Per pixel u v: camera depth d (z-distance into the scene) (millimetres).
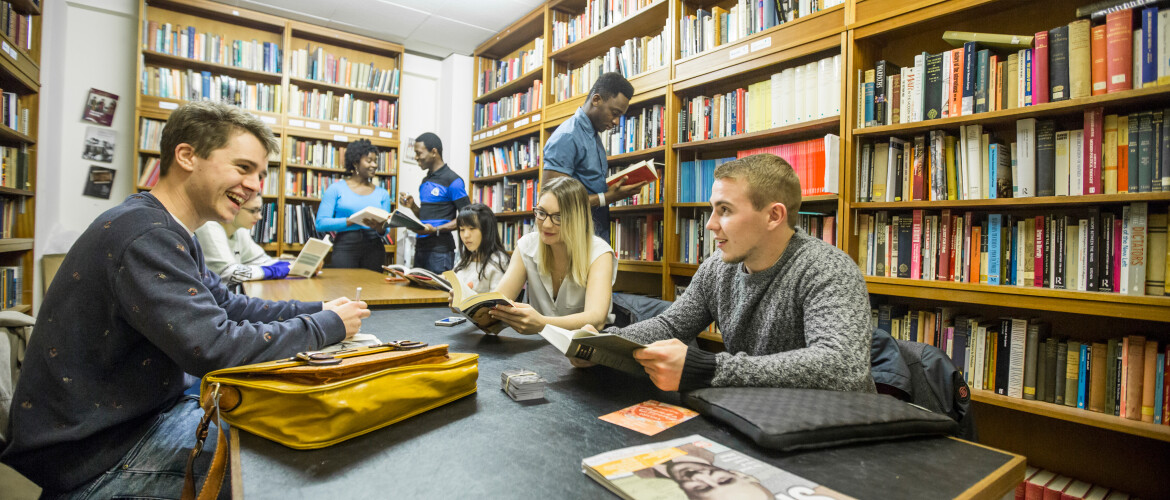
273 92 4398
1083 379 1690
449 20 4551
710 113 2840
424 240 4098
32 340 890
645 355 896
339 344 1090
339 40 4645
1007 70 1808
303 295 2055
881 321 2188
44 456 877
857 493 570
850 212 2207
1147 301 1505
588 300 1657
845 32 2201
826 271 1070
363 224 3373
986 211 1948
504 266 2619
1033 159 1759
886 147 2119
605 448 697
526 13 4395
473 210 2645
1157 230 1536
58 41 3705
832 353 924
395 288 2361
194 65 4164
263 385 711
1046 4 1865
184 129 980
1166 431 1504
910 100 2047
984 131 1947
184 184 1006
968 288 1877
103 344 884
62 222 3801
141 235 870
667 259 2973
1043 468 1973
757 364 898
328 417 689
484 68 5250
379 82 4855
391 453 677
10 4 3082
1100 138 1624
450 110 5301
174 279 865
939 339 2021
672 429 770
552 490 575
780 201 1111
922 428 742
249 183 1039
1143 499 1735
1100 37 1609
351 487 582
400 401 780
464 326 1675
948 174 1966
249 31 4418
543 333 1013
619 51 3449
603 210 2799
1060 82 1684
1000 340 1856
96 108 3916
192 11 4129
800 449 679
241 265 2537
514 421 802
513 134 4449
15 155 3162
